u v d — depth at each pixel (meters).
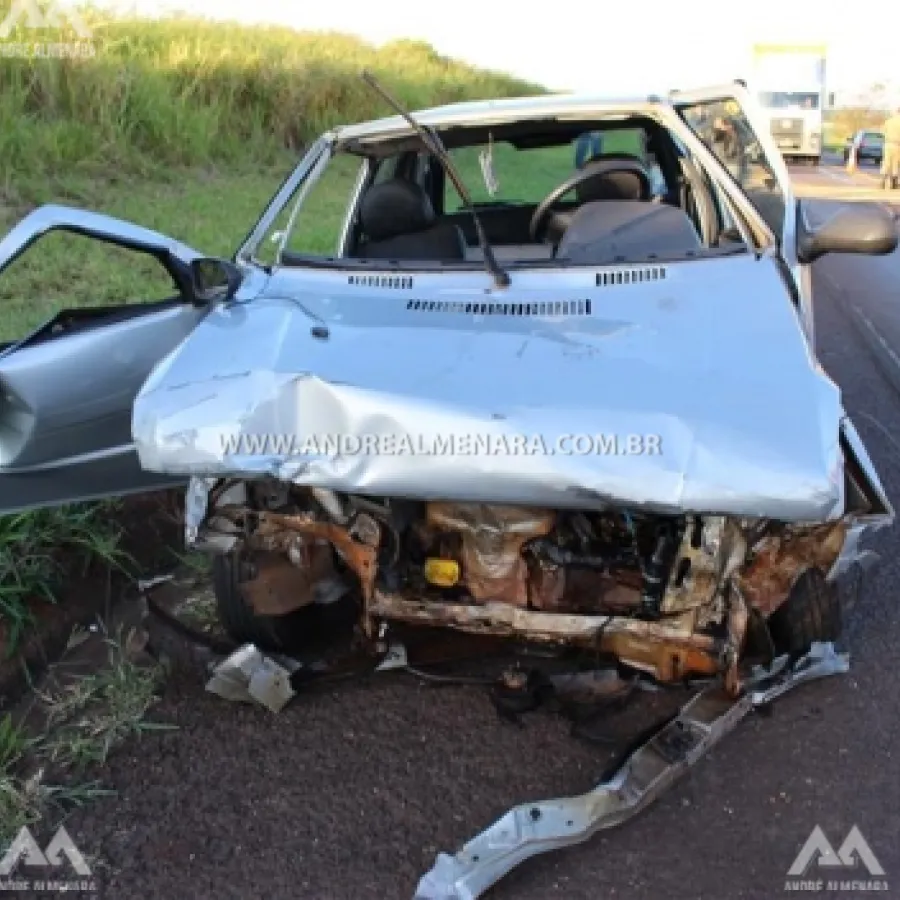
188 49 14.82
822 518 2.59
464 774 3.21
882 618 4.05
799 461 2.62
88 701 3.59
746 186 4.46
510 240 4.78
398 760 3.27
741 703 3.16
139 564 4.54
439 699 3.60
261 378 2.92
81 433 3.71
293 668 3.54
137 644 3.93
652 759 2.94
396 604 3.12
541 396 2.83
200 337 3.30
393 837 2.94
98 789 3.13
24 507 3.65
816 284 10.64
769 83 33.03
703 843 2.89
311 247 5.39
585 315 3.41
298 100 15.25
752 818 2.99
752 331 3.20
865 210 4.05
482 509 2.98
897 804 3.04
